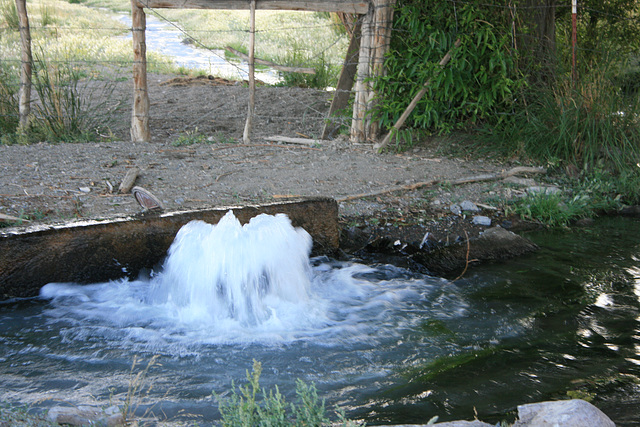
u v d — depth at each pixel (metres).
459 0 7.95
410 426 2.64
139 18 7.80
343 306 4.43
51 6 27.27
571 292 4.66
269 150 7.97
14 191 5.77
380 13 7.98
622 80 8.31
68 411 2.74
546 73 8.59
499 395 3.17
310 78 13.69
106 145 7.77
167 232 4.66
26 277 4.29
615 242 5.84
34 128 8.36
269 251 4.48
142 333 3.93
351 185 6.73
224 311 4.27
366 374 3.43
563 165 7.85
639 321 4.13
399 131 8.09
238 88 12.58
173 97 11.69
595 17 10.59
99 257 4.48
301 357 3.64
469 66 8.10
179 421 2.88
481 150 8.21
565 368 3.47
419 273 5.11
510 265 5.24
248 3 7.97
